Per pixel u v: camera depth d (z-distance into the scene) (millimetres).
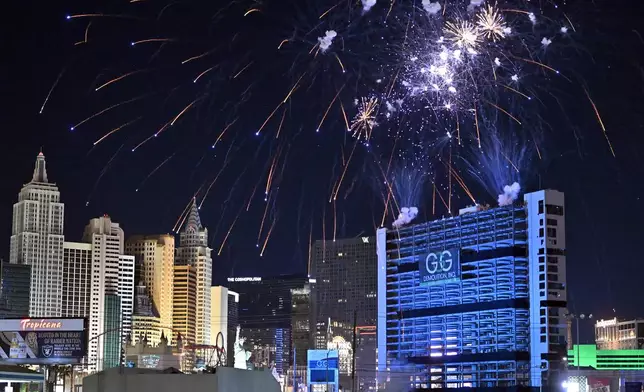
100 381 96625
